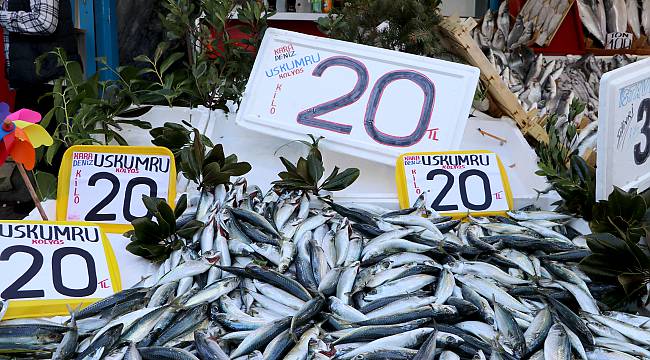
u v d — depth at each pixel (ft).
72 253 5.10
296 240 5.35
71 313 4.32
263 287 4.71
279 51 7.18
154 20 12.30
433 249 5.29
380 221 5.66
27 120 5.23
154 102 7.90
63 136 7.36
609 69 11.46
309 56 7.06
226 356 4.02
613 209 5.47
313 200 6.09
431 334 4.17
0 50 12.16
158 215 5.35
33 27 10.29
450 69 6.64
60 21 10.71
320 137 6.72
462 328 4.44
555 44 11.59
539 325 4.36
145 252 5.39
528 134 7.98
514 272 5.23
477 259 5.43
